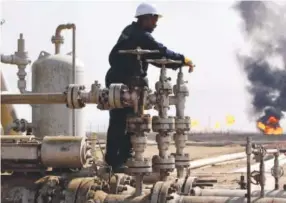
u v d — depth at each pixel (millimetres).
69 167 9867
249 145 8984
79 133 11953
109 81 10961
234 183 19188
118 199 9242
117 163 11109
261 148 9422
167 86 9711
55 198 9422
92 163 10141
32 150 9797
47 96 9648
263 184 9359
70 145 9703
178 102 10578
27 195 9562
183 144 10734
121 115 11055
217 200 9141
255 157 9477
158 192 9070
